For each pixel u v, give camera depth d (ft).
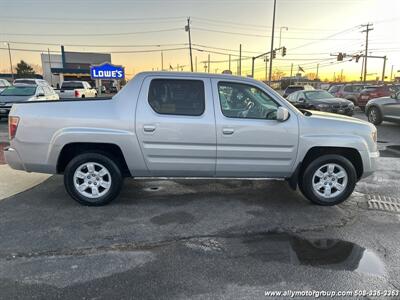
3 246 12.03
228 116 15.42
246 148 15.55
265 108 15.74
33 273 10.41
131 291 9.60
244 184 19.48
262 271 10.66
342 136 15.83
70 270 10.59
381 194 18.16
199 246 12.26
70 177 15.58
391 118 45.14
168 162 15.53
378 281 10.17
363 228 13.88
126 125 15.08
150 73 15.38
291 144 15.66
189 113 15.33
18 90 48.73
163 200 16.83
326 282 10.11
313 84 210.59
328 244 12.49
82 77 198.90
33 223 13.98
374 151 16.39
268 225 14.08
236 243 12.52
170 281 10.08
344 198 16.29
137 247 12.12
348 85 76.13
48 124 15.05
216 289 9.72
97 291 9.59
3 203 16.22
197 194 17.76
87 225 13.84
